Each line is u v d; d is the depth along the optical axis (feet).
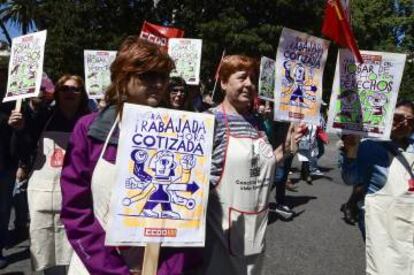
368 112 11.02
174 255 7.62
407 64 123.24
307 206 26.32
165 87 7.73
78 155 7.61
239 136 9.34
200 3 73.41
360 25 102.78
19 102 13.38
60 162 12.22
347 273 16.48
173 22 76.74
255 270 9.50
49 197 12.12
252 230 9.29
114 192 7.28
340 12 10.76
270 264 17.07
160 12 77.15
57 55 71.82
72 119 12.67
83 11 72.59
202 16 73.97
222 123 9.41
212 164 9.21
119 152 7.32
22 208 19.94
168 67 7.68
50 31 73.26
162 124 7.54
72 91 12.55
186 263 7.67
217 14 72.28
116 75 7.69
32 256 12.14
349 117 11.14
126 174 7.34
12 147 14.05
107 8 75.46
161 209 7.49
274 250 18.62
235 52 68.95
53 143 12.34
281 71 10.54
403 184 10.90
